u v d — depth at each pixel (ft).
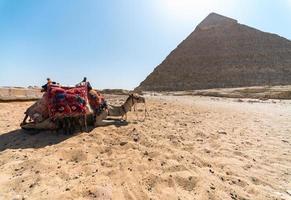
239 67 580.30
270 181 24.30
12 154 28.81
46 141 33.81
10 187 21.54
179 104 92.68
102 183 21.74
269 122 56.90
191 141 36.19
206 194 20.92
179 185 22.30
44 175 23.16
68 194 19.85
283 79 531.09
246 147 34.99
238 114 70.54
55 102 35.88
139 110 63.31
